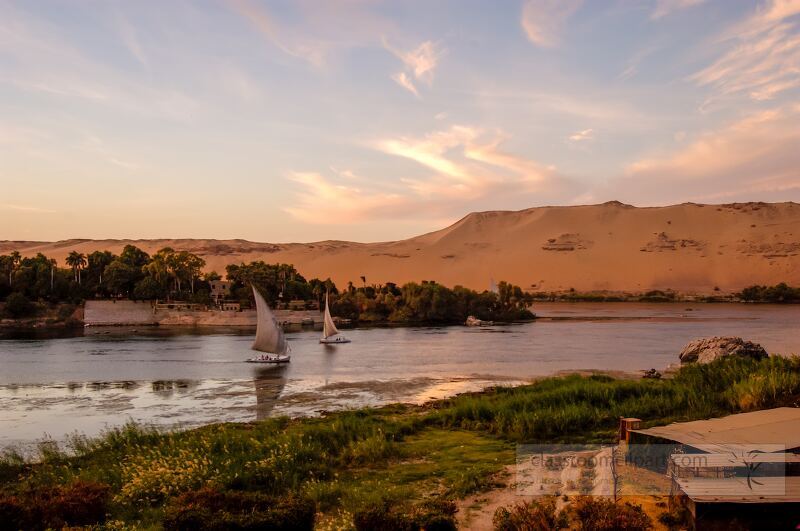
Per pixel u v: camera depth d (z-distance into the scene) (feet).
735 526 36.09
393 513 42.73
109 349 268.82
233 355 244.01
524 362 213.25
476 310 512.63
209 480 57.21
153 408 136.26
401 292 557.74
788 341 285.84
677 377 107.34
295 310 472.03
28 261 480.23
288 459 65.21
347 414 110.63
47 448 92.68
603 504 39.70
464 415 92.94
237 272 539.70
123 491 54.75
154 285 458.91
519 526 40.63
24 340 315.37
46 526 45.78
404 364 211.61
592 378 122.52
